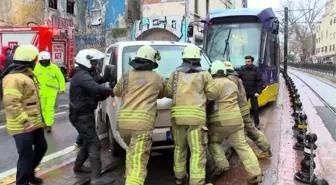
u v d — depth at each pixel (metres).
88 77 5.10
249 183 5.36
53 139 8.27
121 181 5.53
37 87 4.98
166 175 5.85
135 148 4.79
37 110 4.93
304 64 63.62
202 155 5.06
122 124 4.85
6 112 4.68
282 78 34.69
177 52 6.63
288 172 5.96
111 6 28.45
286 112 11.79
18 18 23.03
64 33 19.66
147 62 4.99
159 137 5.67
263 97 11.23
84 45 28.48
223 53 11.61
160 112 5.68
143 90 4.89
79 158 5.82
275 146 7.43
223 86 5.50
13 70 4.76
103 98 5.28
